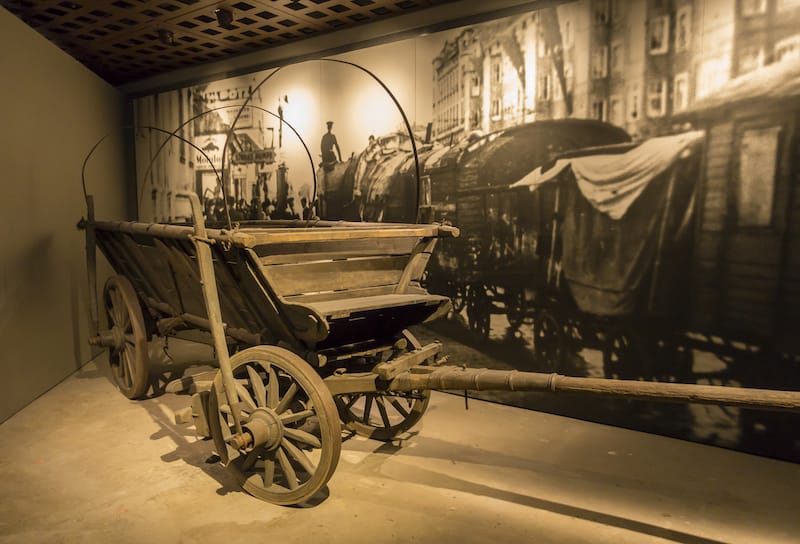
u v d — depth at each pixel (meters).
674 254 3.40
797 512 2.61
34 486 2.84
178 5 4.23
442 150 4.28
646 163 3.45
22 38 4.12
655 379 3.51
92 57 5.57
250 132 5.46
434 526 2.48
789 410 1.83
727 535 2.42
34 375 4.21
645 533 2.43
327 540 2.37
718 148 3.22
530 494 2.77
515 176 3.96
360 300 2.93
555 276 3.85
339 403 3.55
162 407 4.02
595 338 3.72
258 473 2.86
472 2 4.05
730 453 3.26
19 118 4.07
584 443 3.40
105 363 5.21
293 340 2.80
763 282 3.13
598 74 3.57
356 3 4.19
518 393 4.05
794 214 3.02
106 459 3.16
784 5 2.97
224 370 2.70
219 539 2.37
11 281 3.89
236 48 5.29
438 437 3.49
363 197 4.75
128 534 2.41
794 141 2.99
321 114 4.94
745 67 3.10
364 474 2.99
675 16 3.29
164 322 3.95
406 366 2.73
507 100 3.95
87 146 5.41
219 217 5.80
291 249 2.88
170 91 6.05
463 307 4.29
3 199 3.82
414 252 3.34
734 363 3.25
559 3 3.68
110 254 4.48
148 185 6.39
